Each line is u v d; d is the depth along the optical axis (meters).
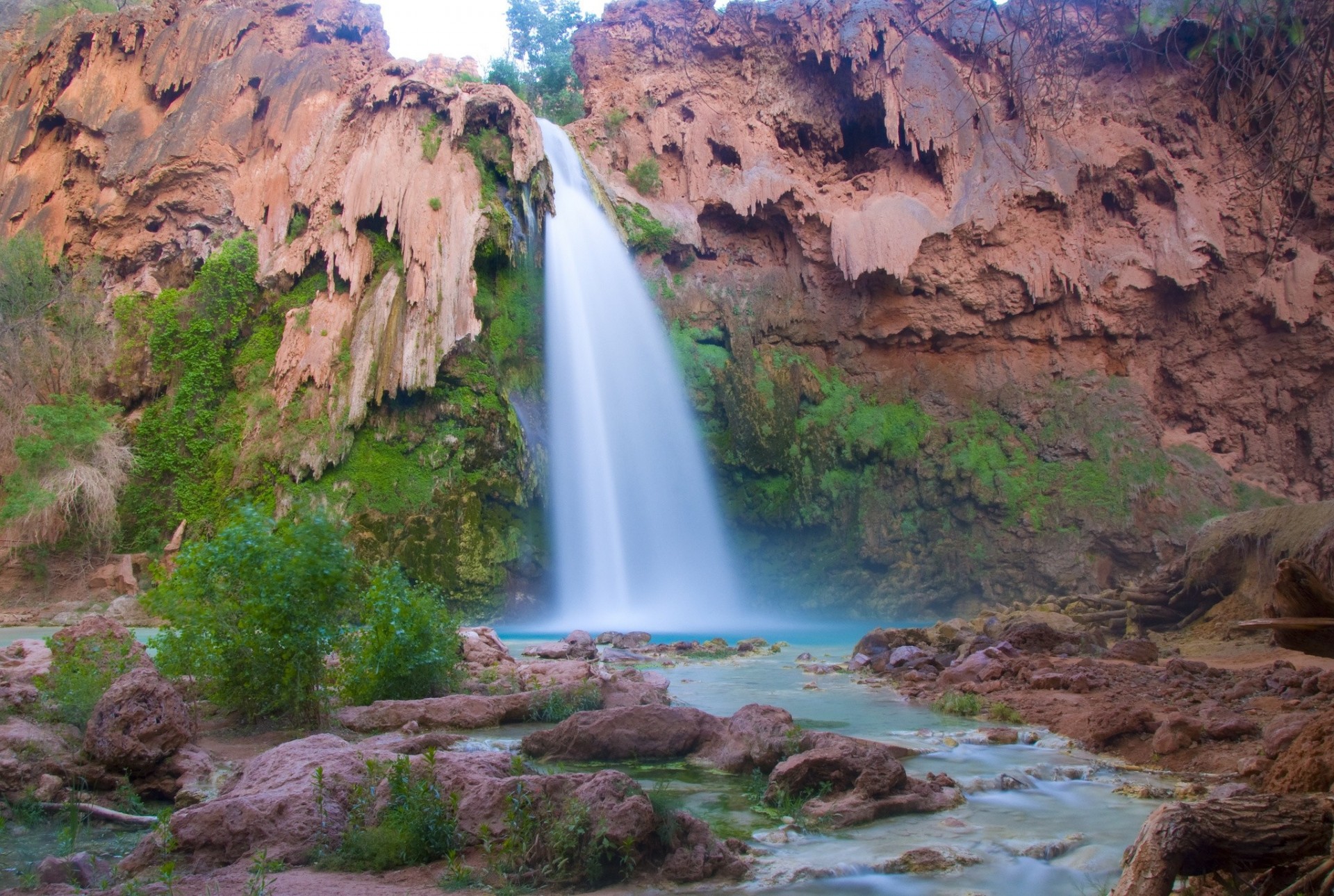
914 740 10.08
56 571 29.16
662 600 35.62
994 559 36.97
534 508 32.88
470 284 31.73
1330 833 4.15
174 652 9.73
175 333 33.78
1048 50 10.95
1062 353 40.41
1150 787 7.72
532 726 10.56
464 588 29.86
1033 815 7.05
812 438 38.81
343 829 5.93
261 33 39.75
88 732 7.45
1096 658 15.91
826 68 40.44
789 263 40.78
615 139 41.44
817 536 38.06
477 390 31.88
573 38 44.12
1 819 6.33
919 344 40.38
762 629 30.70
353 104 35.53
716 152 41.50
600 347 36.81
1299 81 8.66
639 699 11.72
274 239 34.81
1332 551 16.48
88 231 39.84
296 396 31.59
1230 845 4.16
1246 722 9.38
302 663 9.64
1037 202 39.19
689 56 42.00
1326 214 39.38
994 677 13.75
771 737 8.26
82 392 33.12
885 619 35.59
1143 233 39.59
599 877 5.41
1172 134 39.72
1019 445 38.81
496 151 34.16
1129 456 38.03
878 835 6.46
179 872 5.48
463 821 5.90
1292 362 40.25
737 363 38.97
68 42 42.00
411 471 30.80
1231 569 19.80
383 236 33.28
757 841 6.25
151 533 31.22
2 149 41.84
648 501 36.41
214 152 37.28
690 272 40.53
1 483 31.22
